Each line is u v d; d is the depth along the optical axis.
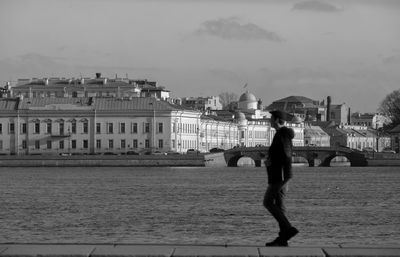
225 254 43.59
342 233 75.38
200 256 43.41
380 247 46.00
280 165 49.00
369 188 151.62
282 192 49.34
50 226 80.94
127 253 43.81
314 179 190.38
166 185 160.25
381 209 102.50
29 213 96.00
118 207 105.50
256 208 103.19
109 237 72.19
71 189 146.38
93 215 93.38
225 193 135.50
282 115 49.47
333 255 43.41
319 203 113.25
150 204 110.94
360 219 88.88
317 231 77.00
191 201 116.81
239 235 73.62
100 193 135.50
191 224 83.12
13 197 125.19
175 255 43.53
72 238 71.31
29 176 198.62
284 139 49.00
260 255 43.44
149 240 69.88
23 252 44.12
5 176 198.62
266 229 78.38
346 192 139.25
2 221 85.75
